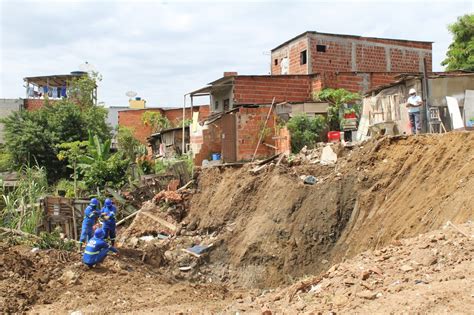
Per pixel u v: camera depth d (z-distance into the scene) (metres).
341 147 17.48
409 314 5.34
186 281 14.41
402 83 20.39
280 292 8.38
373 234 12.51
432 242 7.85
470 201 10.11
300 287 7.82
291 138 23.08
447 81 19.19
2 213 17.31
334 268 8.09
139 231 18.95
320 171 16.88
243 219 16.61
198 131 26.61
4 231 15.49
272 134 24.72
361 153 15.78
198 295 11.72
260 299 8.41
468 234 7.75
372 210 13.38
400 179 13.51
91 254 12.85
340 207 14.17
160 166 26.20
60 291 11.43
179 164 23.00
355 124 23.09
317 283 7.85
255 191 17.48
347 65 32.44
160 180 22.86
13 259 12.30
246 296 11.74
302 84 28.84
